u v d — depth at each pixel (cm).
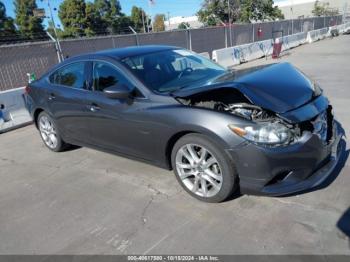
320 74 1012
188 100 333
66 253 284
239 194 339
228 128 290
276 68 377
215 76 399
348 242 260
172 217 317
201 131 304
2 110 689
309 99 321
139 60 397
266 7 4544
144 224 312
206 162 319
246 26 1973
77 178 424
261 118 292
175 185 376
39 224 330
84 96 422
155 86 363
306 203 314
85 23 5272
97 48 1229
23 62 1126
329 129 334
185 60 429
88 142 449
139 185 386
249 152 284
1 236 317
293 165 286
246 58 1603
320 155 299
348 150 416
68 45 1138
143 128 355
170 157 357
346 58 1351
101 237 300
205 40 1664
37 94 510
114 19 6462
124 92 349
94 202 360
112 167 445
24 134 655
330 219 289
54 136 517
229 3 4547
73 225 322
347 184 339
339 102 666
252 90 308
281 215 301
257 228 288
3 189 417
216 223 301
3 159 524
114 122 387
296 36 2250
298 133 288
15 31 5172
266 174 285
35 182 427
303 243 264
